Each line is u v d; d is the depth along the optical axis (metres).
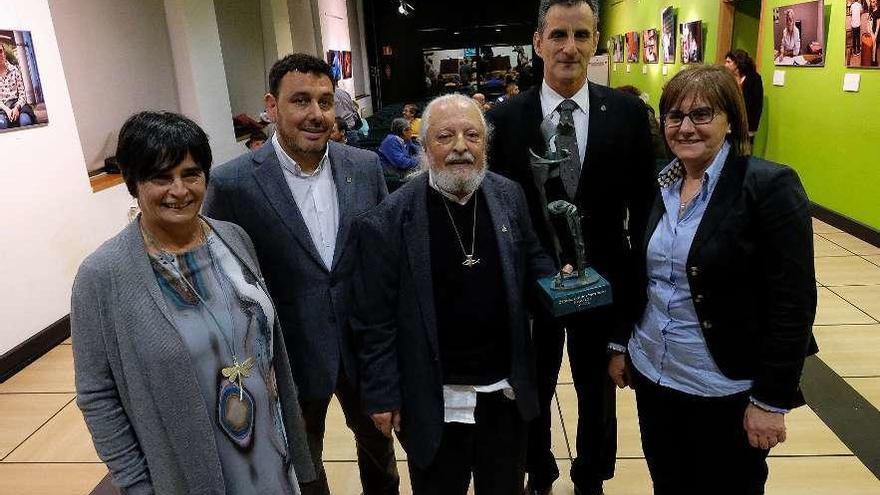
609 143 1.71
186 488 1.15
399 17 16.39
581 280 1.43
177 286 1.15
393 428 1.52
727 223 1.26
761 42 6.46
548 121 1.72
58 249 3.76
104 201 4.25
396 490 2.04
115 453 1.12
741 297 1.29
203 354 1.15
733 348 1.32
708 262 1.28
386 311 1.42
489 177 1.47
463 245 1.40
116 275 1.09
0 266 3.30
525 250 1.48
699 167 1.32
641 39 11.49
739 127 1.27
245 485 1.22
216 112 6.55
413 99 16.97
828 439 2.38
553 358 1.87
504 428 1.50
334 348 1.65
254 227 1.59
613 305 1.64
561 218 1.72
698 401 1.39
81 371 1.11
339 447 2.54
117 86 5.24
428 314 1.38
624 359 1.60
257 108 8.95
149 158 1.06
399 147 5.06
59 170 3.78
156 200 1.09
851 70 4.77
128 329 1.09
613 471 2.04
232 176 1.60
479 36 16.48
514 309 1.40
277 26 8.96
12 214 3.40
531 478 2.06
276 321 1.36
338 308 1.62
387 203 1.42
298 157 1.63
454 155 1.32
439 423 1.41
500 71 16.69
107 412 1.12
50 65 3.71
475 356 1.42
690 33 8.48
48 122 3.69
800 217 1.20
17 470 2.46
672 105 1.28
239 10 8.36
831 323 3.33
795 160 5.81
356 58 15.05
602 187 1.74
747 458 1.40
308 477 1.48
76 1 4.75
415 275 1.38
